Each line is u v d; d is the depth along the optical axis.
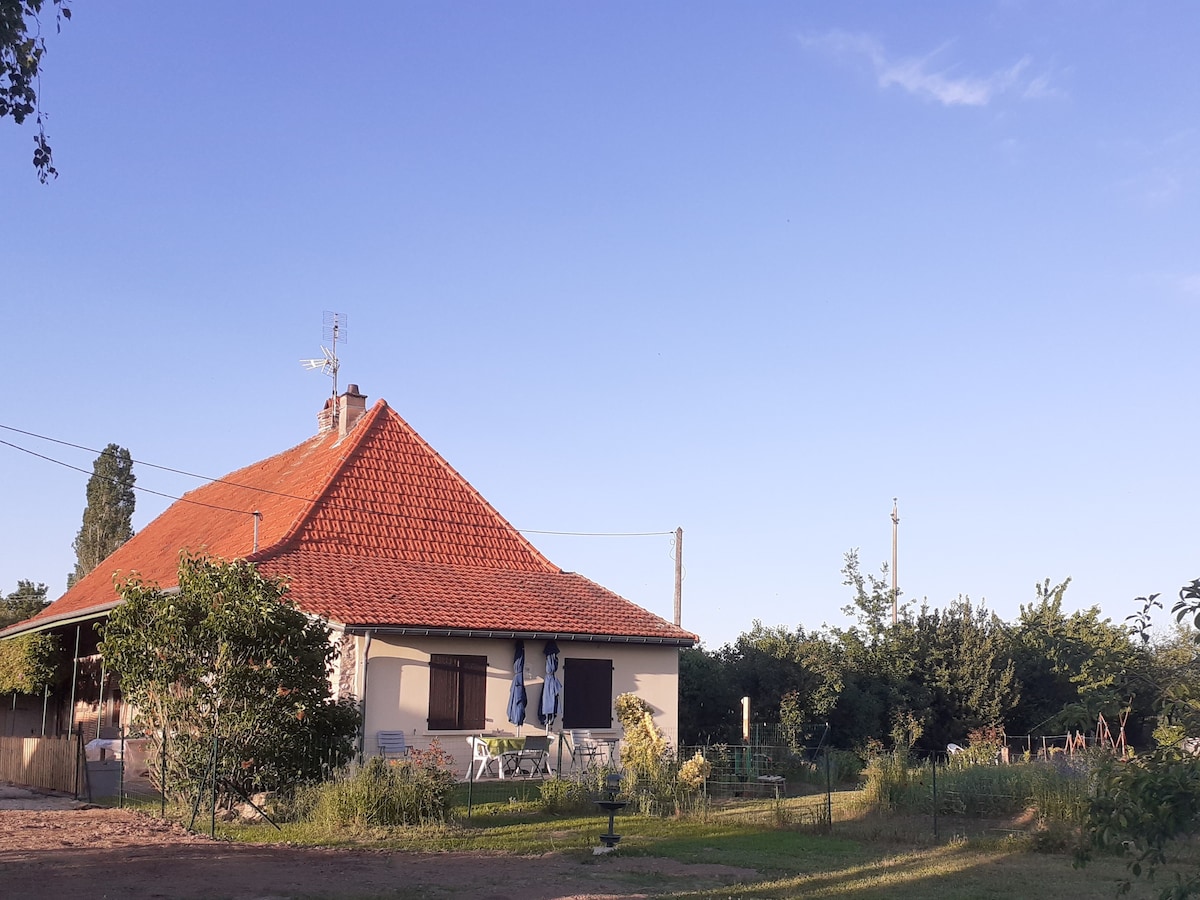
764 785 22.45
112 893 10.68
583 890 11.83
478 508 29.22
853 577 37.53
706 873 13.15
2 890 10.64
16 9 9.39
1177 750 6.13
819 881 12.74
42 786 20.22
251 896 10.80
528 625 23.78
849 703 32.66
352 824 15.55
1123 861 14.21
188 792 15.95
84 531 55.34
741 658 33.31
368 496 27.33
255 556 23.55
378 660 22.00
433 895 11.25
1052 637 37.91
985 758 23.80
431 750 20.27
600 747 24.58
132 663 16.28
